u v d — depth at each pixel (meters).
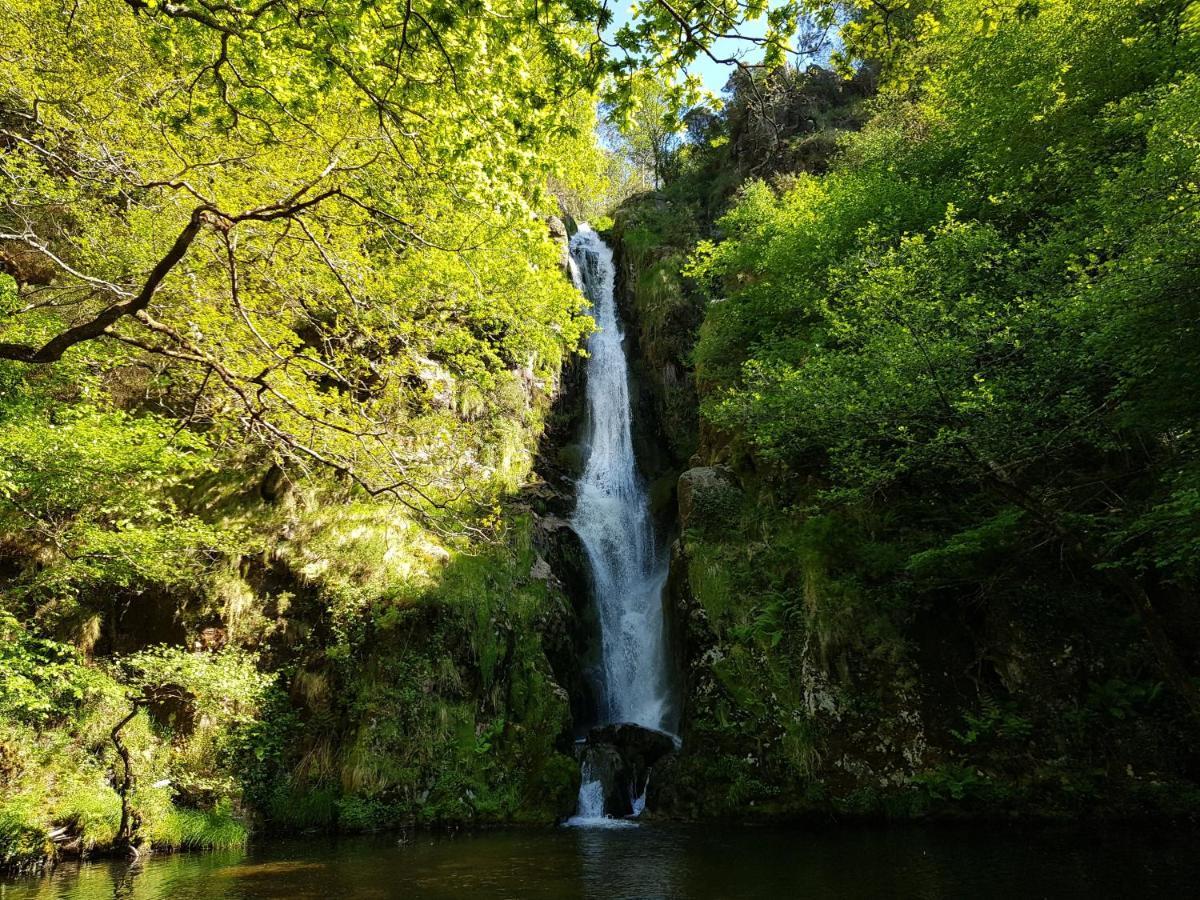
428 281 11.84
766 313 17.20
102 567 10.98
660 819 11.09
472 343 14.62
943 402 9.44
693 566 13.42
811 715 11.12
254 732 11.56
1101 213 9.40
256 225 9.50
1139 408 8.60
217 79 6.48
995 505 11.43
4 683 9.29
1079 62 12.37
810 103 27.25
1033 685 10.78
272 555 13.50
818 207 16.62
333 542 13.73
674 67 5.66
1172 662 8.40
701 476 15.09
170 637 12.41
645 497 21.00
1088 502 10.70
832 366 11.21
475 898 6.96
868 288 10.98
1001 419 9.05
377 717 11.94
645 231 28.00
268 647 12.59
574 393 22.72
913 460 10.24
